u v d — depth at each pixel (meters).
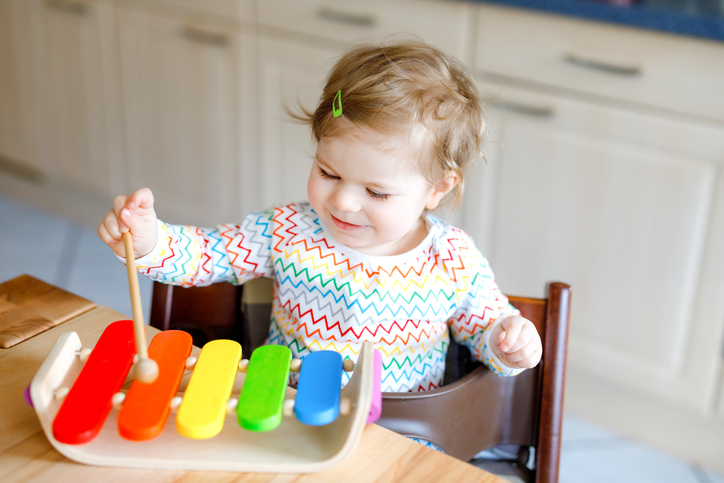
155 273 0.80
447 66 0.84
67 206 2.62
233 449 0.56
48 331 0.71
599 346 1.65
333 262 0.85
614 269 1.56
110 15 2.16
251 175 2.07
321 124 0.78
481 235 1.71
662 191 1.44
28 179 2.68
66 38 2.30
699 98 1.34
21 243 2.42
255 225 0.88
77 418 0.55
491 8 1.51
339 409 0.58
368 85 0.77
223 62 1.98
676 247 1.47
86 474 0.54
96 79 2.29
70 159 2.50
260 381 0.59
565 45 1.45
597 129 1.47
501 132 1.59
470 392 0.77
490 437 0.82
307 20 1.78
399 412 0.73
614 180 1.49
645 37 1.36
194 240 0.84
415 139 0.75
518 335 0.75
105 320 0.74
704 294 1.47
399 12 1.63
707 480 1.59
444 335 0.93
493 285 0.88
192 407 0.56
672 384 1.58
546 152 1.55
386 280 0.84
